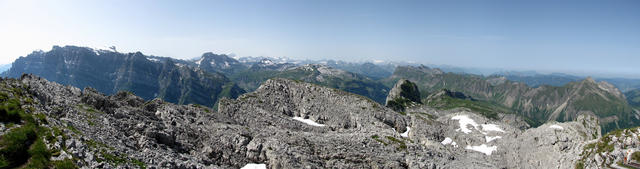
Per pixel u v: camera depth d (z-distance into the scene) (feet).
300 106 493.77
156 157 204.95
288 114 472.44
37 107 198.08
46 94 253.03
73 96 291.79
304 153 266.98
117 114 265.34
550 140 322.14
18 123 161.99
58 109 224.12
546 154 315.78
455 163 300.81
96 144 179.11
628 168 242.17
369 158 277.23
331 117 455.63
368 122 426.10
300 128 410.72
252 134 312.09
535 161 318.65
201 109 385.29
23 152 142.72
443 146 360.48
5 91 201.67
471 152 359.87
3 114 160.86
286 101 502.79
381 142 308.81
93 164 154.30
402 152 295.69
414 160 281.13
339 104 483.92
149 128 254.06
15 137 146.10
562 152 306.14
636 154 249.34
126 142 218.18
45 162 141.79
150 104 338.54
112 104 297.94
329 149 282.36
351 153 279.28
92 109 262.26
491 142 380.37
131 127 251.19
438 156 309.83
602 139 279.08
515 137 362.33
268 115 429.38
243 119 414.62
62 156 148.15
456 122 440.04
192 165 212.02
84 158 156.76
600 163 260.21
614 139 269.03
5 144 141.18
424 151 308.81
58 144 155.63
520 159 331.98
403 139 334.65
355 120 440.86
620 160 253.65
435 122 431.84
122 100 338.75
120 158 175.94
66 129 177.78
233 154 281.13
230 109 428.15
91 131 202.08
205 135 298.97
